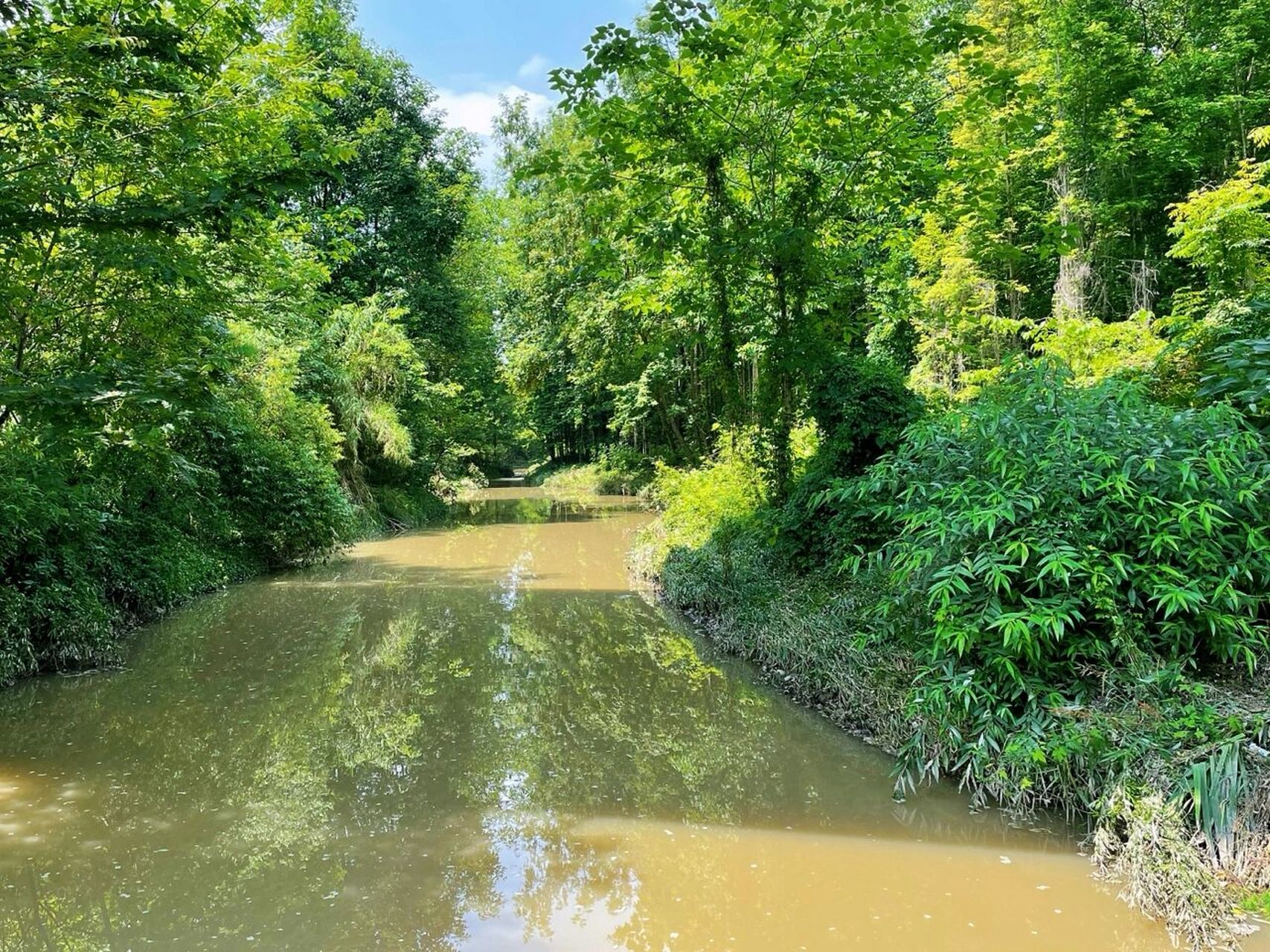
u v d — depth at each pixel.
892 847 3.62
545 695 6.11
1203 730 3.29
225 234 4.79
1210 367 5.81
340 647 7.63
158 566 8.80
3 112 4.33
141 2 4.91
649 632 8.12
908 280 12.94
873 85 7.36
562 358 26.05
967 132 13.20
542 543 15.74
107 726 5.48
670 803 4.19
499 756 4.91
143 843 3.80
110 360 4.91
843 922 3.03
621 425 25.19
